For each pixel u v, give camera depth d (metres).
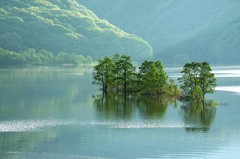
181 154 112.25
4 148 117.00
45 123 146.62
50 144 120.81
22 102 195.12
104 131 134.75
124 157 110.25
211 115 157.62
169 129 136.62
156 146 119.19
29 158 109.00
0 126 141.88
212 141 123.19
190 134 130.62
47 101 198.25
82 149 116.44
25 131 135.12
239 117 153.50
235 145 119.19
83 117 156.50
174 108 172.88
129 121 148.50
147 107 176.00
